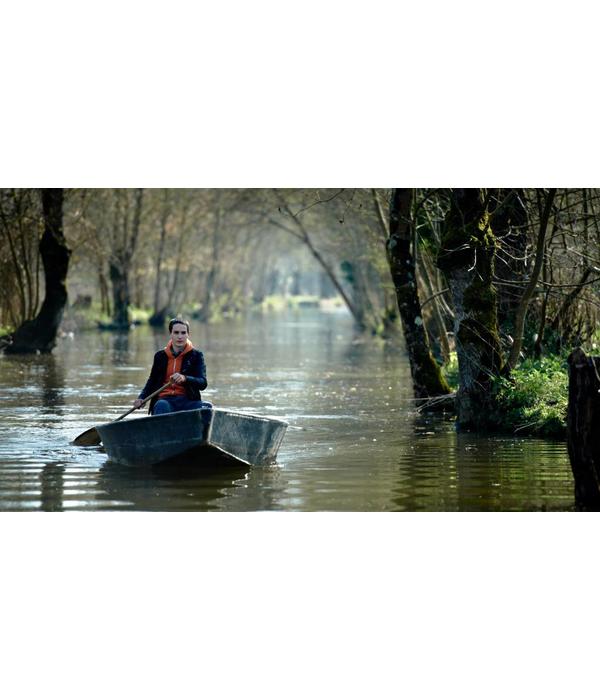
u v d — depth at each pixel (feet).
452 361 223.30
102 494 109.40
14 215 358.23
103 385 237.66
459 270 155.84
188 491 111.24
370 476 120.16
